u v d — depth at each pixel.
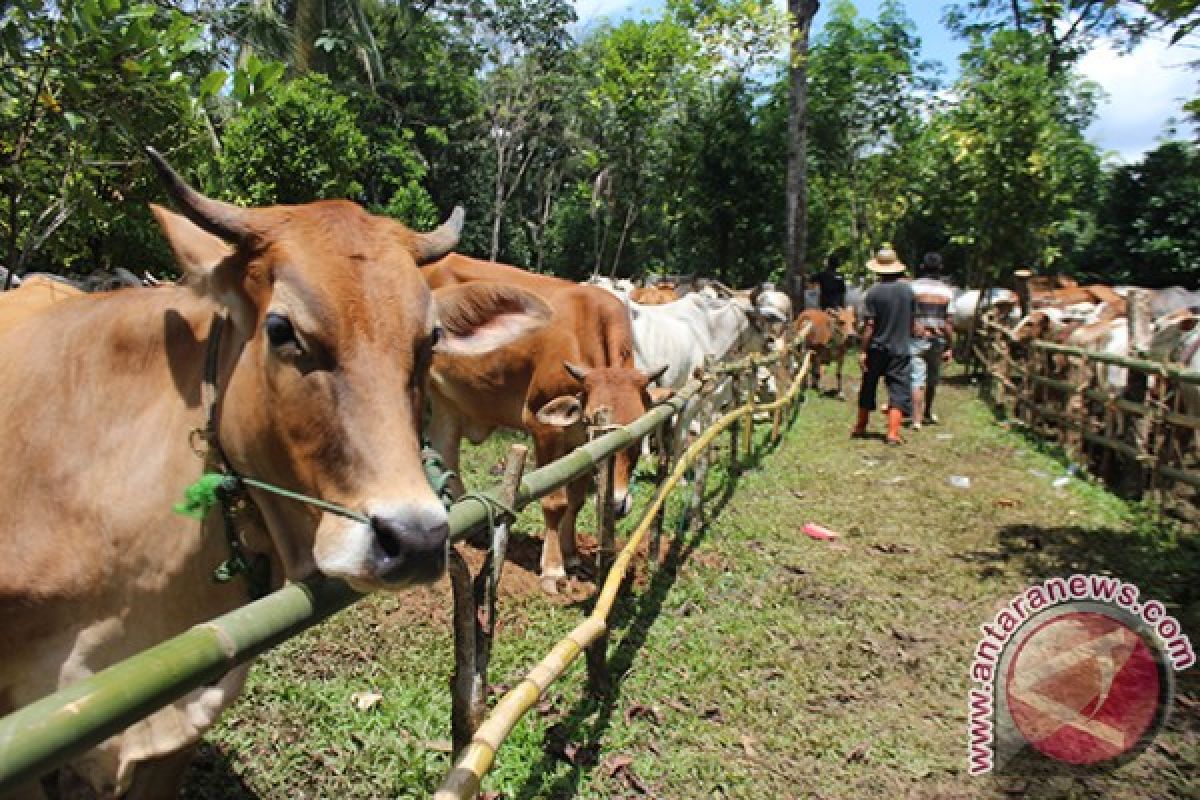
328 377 1.83
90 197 4.74
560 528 5.39
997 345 11.94
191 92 4.90
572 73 28.53
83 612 2.09
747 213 21.11
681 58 16.12
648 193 20.25
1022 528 6.55
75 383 2.18
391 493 1.76
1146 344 7.95
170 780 2.39
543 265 35.44
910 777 3.51
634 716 3.79
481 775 2.35
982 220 14.25
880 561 5.85
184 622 2.18
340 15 18.70
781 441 9.73
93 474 2.11
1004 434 10.20
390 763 3.27
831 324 14.20
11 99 4.50
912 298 9.59
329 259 1.90
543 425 5.37
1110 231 22.23
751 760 3.56
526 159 30.38
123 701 1.36
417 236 2.18
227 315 2.05
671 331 8.53
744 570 5.59
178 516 2.10
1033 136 13.52
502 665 4.07
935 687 4.21
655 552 5.22
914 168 24.16
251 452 1.99
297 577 2.11
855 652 4.53
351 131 12.49
